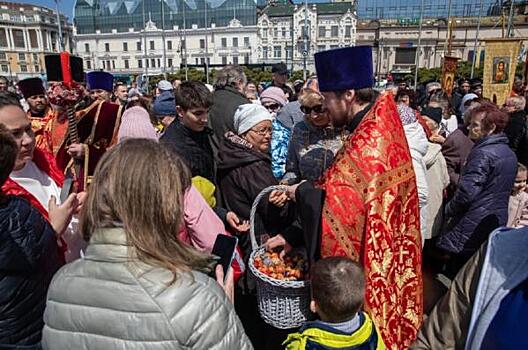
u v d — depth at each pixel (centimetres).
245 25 7112
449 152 442
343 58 205
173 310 102
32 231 146
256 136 281
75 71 256
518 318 112
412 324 203
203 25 7350
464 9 6550
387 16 6962
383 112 196
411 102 749
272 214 269
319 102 256
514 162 326
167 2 7444
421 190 288
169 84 729
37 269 149
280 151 372
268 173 276
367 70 207
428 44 6144
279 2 7888
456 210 344
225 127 387
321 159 271
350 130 215
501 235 127
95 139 235
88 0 7800
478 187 325
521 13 5491
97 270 108
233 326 109
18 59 6450
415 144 287
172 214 112
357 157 190
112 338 103
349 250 191
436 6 6706
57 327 109
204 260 118
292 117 375
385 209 187
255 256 226
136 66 7731
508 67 874
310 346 179
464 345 129
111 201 109
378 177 186
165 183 111
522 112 582
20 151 187
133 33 7625
